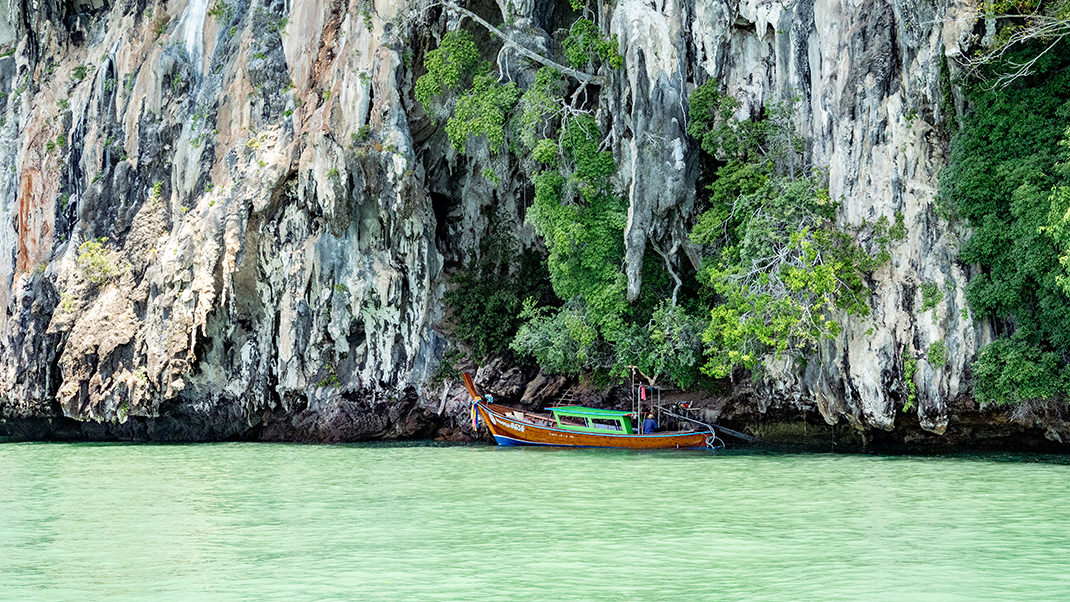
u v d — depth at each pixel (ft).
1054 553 71.72
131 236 192.85
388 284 177.27
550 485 110.22
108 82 206.69
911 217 134.31
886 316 134.51
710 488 106.01
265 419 185.47
